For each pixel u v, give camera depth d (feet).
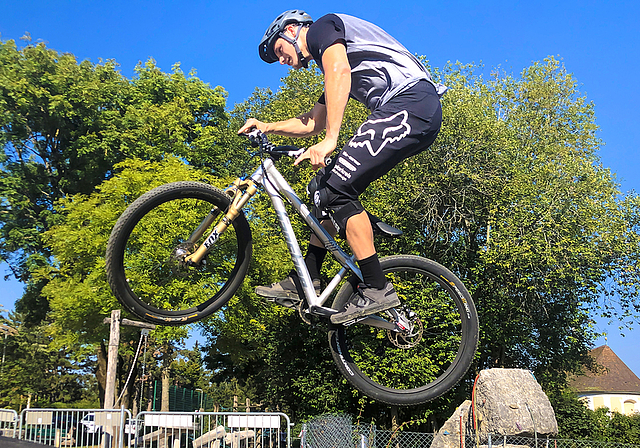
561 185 58.44
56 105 70.54
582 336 64.28
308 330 61.57
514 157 65.87
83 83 75.46
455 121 59.21
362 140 7.54
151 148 74.69
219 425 28.73
